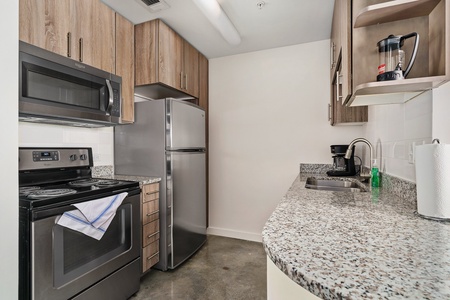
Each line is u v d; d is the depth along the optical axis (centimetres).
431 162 82
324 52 263
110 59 193
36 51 142
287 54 278
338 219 83
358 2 111
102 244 155
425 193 84
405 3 87
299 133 274
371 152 178
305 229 73
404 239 64
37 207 120
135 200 180
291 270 50
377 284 43
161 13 208
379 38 106
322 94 265
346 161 221
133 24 222
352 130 254
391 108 142
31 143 173
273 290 72
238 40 241
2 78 101
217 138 312
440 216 80
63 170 185
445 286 42
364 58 109
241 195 300
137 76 226
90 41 176
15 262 105
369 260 52
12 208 104
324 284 44
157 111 215
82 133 209
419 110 105
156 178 208
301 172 271
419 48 97
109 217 149
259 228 291
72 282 135
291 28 236
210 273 210
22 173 162
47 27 149
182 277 204
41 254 121
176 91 254
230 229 304
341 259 53
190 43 269
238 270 216
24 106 136
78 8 168
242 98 299
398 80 86
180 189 223
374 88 94
